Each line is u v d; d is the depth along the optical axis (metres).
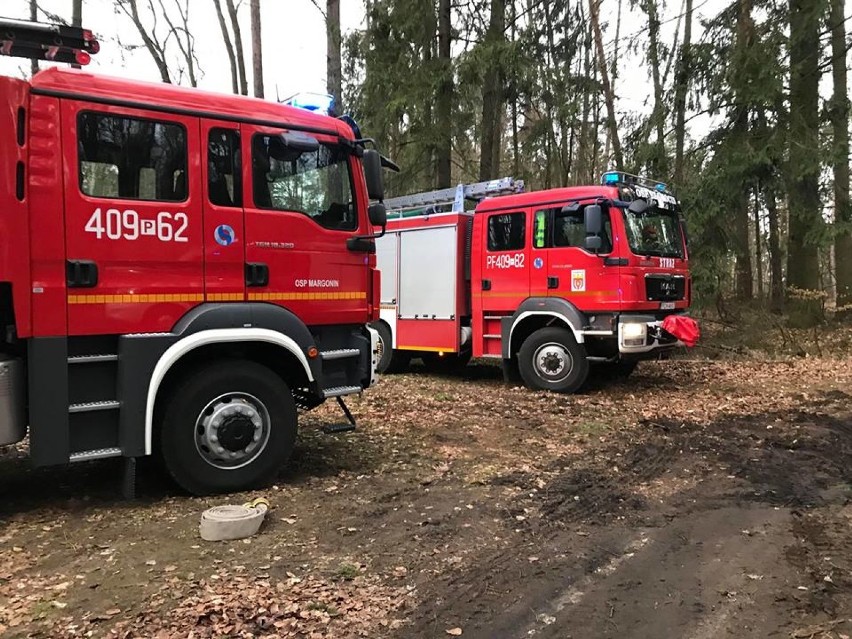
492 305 10.18
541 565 3.87
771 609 3.36
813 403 8.67
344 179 5.64
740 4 14.38
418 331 11.19
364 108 14.62
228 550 3.98
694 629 3.17
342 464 5.88
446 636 3.08
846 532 4.39
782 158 13.19
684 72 14.59
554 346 9.55
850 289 16.62
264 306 5.08
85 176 4.41
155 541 4.10
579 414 7.98
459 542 4.18
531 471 5.70
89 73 4.47
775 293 20.41
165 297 4.71
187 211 4.77
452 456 6.13
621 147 16.95
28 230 4.23
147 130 4.65
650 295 9.20
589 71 17.72
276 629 3.08
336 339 5.70
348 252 5.63
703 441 6.76
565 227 9.38
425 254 11.05
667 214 10.02
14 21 4.80
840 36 14.11
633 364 10.88
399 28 14.08
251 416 5.05
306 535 4.24
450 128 14.52
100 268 4.47
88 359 4.49
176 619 3.14
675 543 4.23
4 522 4.41
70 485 5.25
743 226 16.92
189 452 4.84
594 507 4.87
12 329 4.39
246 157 5.04
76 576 3.60
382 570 3.76
